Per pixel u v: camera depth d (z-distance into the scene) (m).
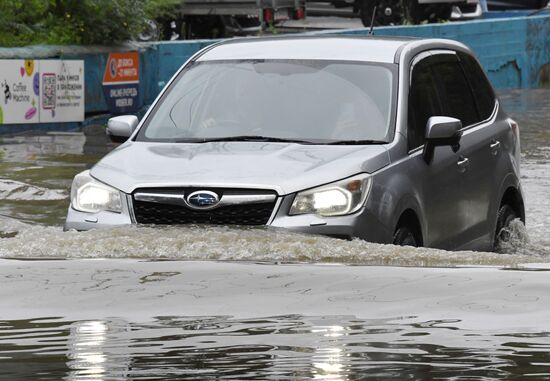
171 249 12.27
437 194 15.77
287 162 14.45
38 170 25.47
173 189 14.11
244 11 55.88
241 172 14.20
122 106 38.59
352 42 17.16
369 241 13.90
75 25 38.69
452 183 16.25
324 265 11.03
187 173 14.32
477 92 18.44
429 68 17.16
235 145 15.36
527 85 56.00
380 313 8.79
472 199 16.95
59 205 21.06
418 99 16.34
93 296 9.55
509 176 18.34
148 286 9.94
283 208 13.75
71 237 13.02
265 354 7.57
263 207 13.80
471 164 16.98
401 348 7.70
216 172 14.25
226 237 12.90
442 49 17.98
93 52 37.38
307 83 16.33
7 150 29.28
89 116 37.16
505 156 18.34
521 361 7.36
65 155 28.39
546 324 8.38
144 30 43.25
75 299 9.45
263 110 16.06
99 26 38.75
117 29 39.34
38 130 34.72
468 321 8.48
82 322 8.62
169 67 40.78
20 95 34.12
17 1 38.12
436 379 6.95
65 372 7.21
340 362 7.34
